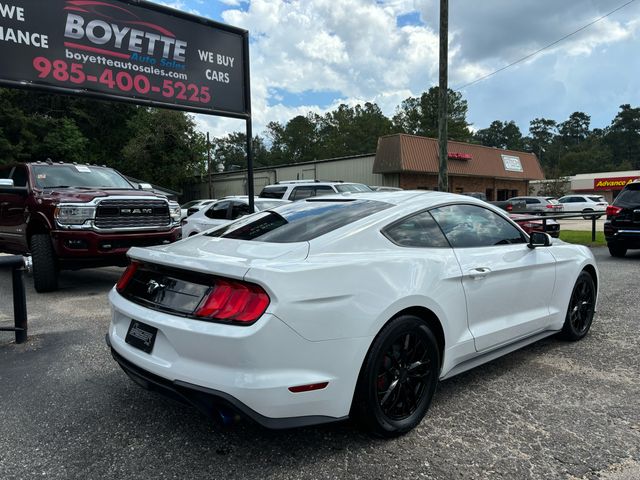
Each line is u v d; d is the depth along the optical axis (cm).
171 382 240
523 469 242
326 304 239
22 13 552
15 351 439
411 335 275
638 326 500
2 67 541
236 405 220
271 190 1345
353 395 251
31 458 256
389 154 2823
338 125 8694
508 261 352
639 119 11956
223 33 732
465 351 316
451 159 3103
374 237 286
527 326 374
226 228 341
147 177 3647
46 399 332
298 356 231
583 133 13725
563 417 298
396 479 234
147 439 275
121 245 712
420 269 285
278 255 255
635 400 322
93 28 606
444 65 1244
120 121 3962
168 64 677
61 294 716
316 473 239
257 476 237
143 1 643
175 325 240
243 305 227
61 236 673
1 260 443
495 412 306
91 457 257
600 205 3275
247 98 766
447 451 259
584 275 450
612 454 254
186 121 3728
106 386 355
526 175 3669
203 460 252
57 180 777
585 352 421
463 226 344
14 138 3238
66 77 588
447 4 1230
